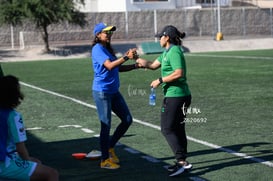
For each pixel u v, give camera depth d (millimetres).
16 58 48469
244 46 55625
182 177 9039
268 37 64375
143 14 65875
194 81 24766
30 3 46969
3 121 6492
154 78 27375
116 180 8961
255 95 19344
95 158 10336
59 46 53031
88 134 13109
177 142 9023
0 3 47656
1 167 6457
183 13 67688
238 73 27953
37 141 12391
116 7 72312
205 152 10789
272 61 35844
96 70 9508
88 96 20703
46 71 33875
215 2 77312
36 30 56062
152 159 10305
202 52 50938
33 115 16312
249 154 10539
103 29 9445
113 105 9789
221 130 13062
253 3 82438
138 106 17547
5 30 58031
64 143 12109
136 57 9367
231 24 69750
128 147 11398
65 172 9555
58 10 47781
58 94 21578
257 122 14062
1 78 6664
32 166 6605
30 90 23344
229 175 9086
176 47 8875
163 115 9070
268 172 9250
